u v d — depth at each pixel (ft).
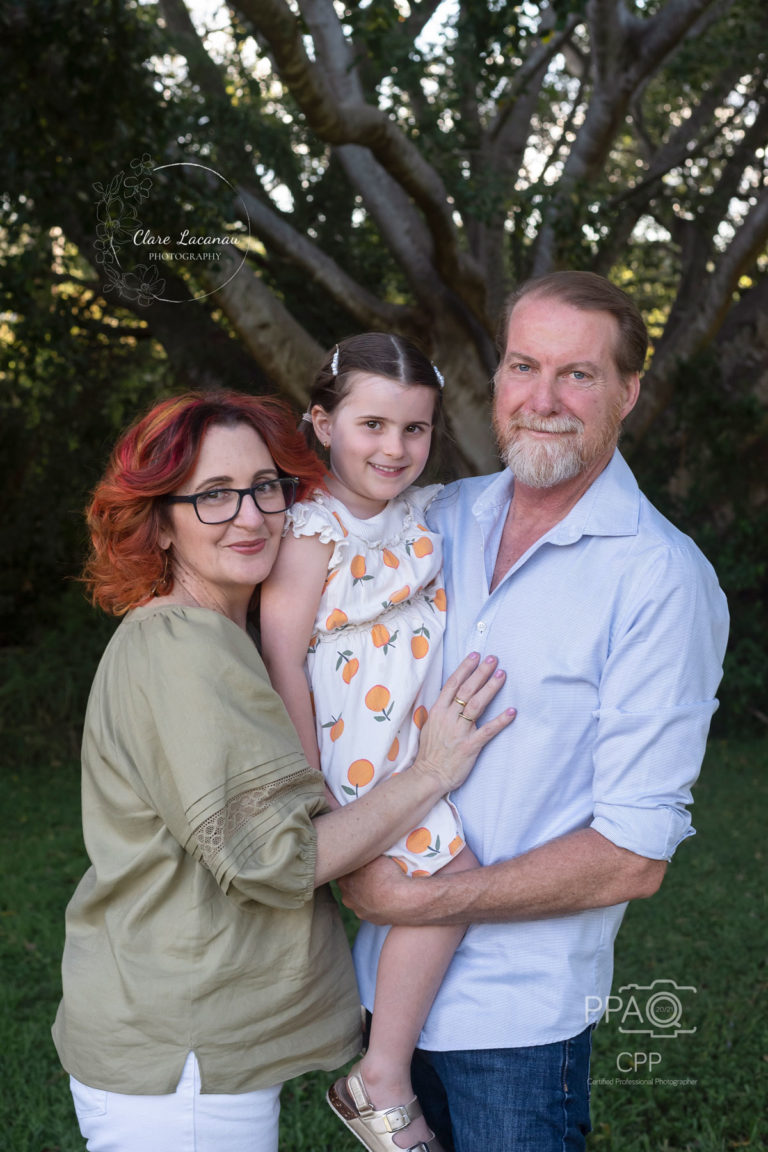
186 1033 5.92
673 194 31.55
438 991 6.91
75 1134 11.55
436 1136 7.54
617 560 6.71
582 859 6.43
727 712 29.30
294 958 6.24
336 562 6.97
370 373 7.34
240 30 22.13
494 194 24.34
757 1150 11.05
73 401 32.73
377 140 21.52
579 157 26.40
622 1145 11.28
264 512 6.50
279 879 5.91
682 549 6.65
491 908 6.53
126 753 6.15
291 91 19.48
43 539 34.86
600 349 6.83
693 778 6.57
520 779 6.81
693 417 30.53
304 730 6.90
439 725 6.77
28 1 20.49
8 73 21.76
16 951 16.48
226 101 26.35
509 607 6.98
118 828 6.25
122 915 6.15
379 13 20.20
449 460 8.30
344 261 32.71
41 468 35.88
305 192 32.17
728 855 20.34
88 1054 6.08
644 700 6.48
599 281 6.98
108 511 6.42
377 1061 6.72
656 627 6.50
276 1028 6.18
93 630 31.55
